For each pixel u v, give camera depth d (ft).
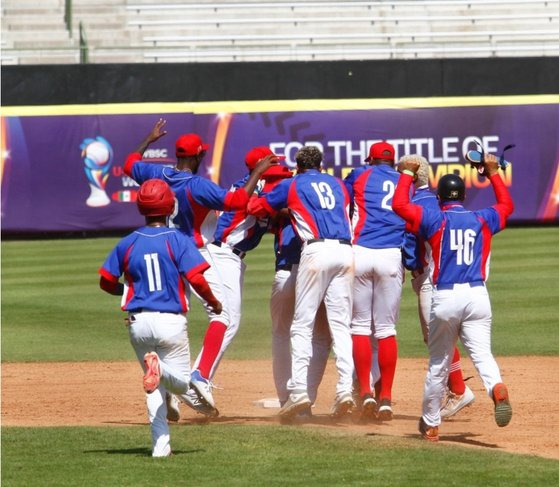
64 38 388.16
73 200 323.37
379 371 105.81
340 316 96.78
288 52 387.55
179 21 398.62
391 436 90.27
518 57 330.34
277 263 102.12
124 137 323.57
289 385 96.53
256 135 326.65
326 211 96.48
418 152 329.11
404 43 376.68
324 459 78.43
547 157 330.13
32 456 80.79
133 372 132.26
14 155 319.68
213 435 88.69
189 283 81.05
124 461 77.97
